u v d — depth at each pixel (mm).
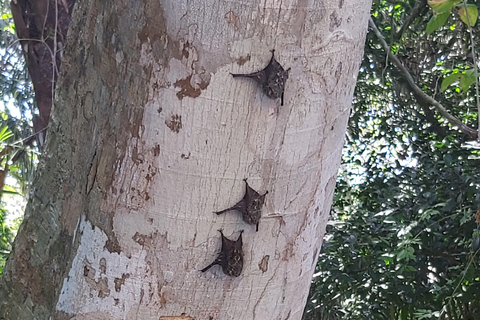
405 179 3219
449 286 2898
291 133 1488
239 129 1469
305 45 1461
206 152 1475
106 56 1519
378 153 3516
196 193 1489
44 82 2355
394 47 3484
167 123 1475
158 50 1461
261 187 1500
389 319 3125
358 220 3107
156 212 1504
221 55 1445
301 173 1519
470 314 2906
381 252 2924
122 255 1531
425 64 3666
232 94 1456
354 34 1510
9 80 3639
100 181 1534
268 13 1437
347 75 1524
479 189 2715
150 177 1496
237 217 1503
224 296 1537
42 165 1661
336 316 3334
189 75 1455
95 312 1561
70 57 1604
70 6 2254
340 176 3510
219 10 1435
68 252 1612
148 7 1459
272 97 1457
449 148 3092
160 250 1515
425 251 3021
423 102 3502
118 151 1510
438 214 2955
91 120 1561
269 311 1572
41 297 1668
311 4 1449
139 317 1542
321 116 1509
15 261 1709
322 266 3049
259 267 1537
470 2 2805
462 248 3027
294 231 1547
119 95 1503
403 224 2906
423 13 3334
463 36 3451
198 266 1518
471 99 3486
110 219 1531
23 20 2252
